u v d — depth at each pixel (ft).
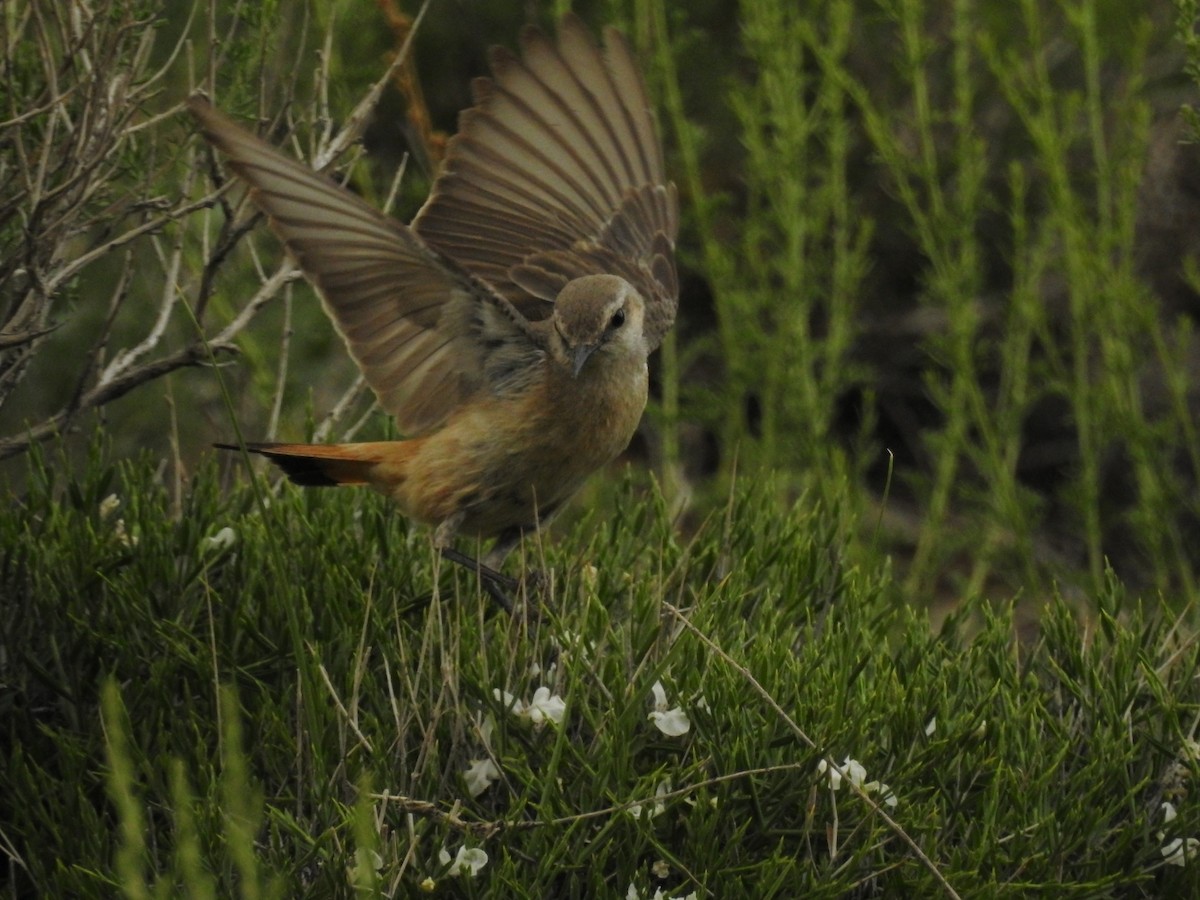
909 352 49.93
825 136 42.24
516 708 23.26
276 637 25.57
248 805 21.70
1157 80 47.14
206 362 28.12
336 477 27.71
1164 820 23.29
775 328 45.24
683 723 22.61
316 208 23.21
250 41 30.19
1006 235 48.80
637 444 50.49
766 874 20.93
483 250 30.53
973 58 48.62
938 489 38.50
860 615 26.76
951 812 23.03
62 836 22.24
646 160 31.96
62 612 25.68
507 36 48.19
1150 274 46.26
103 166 27.73
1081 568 47.32
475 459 26.73
